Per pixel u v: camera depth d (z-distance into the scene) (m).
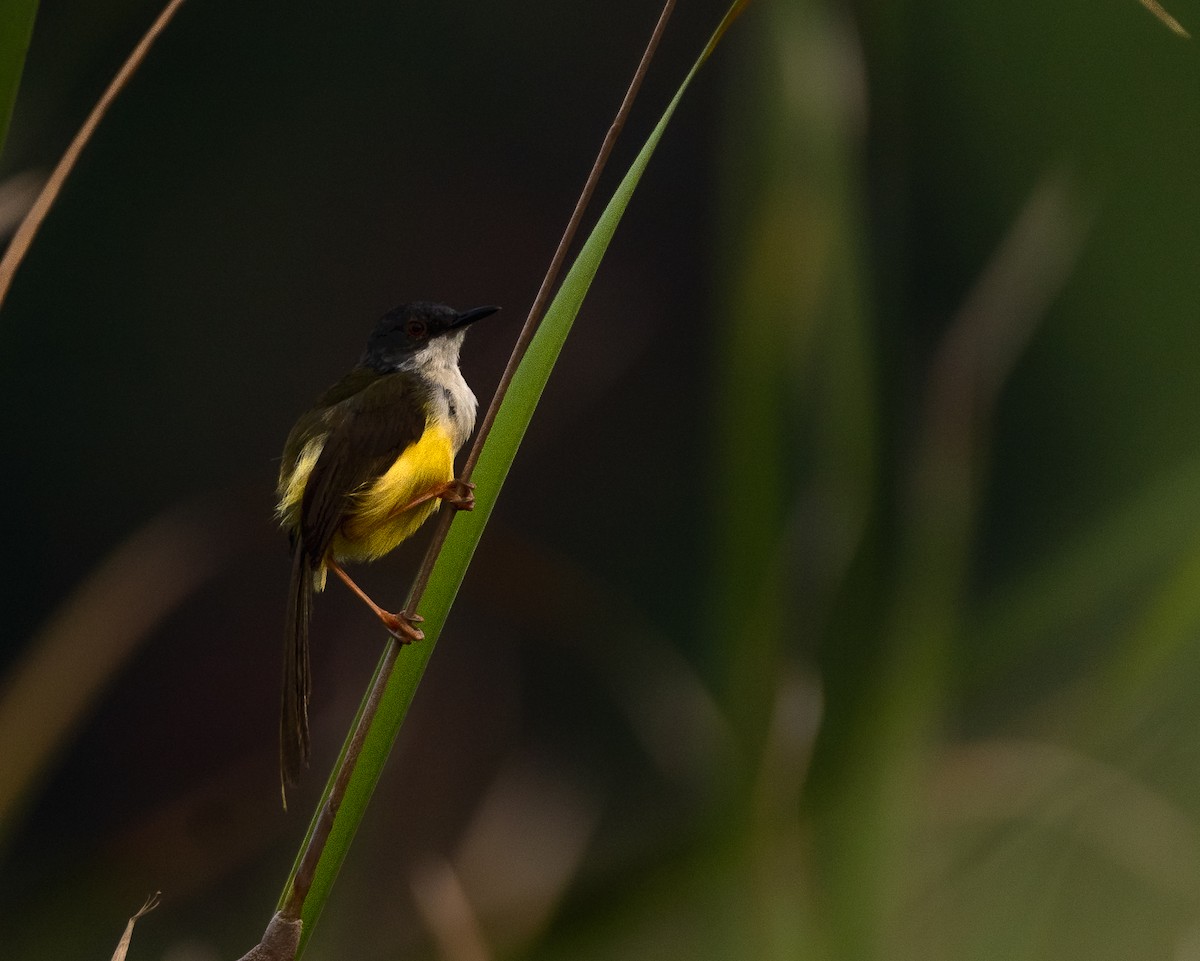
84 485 43.91
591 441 41.78
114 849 7.55
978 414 7.13
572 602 7.70
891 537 7.07
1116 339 27.83
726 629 7.02
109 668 7.66
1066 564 7.13
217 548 8.15
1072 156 7.77
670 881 6.85
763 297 7.06
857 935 6.79
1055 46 31.66
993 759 7.59
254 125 46.00
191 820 7.62
